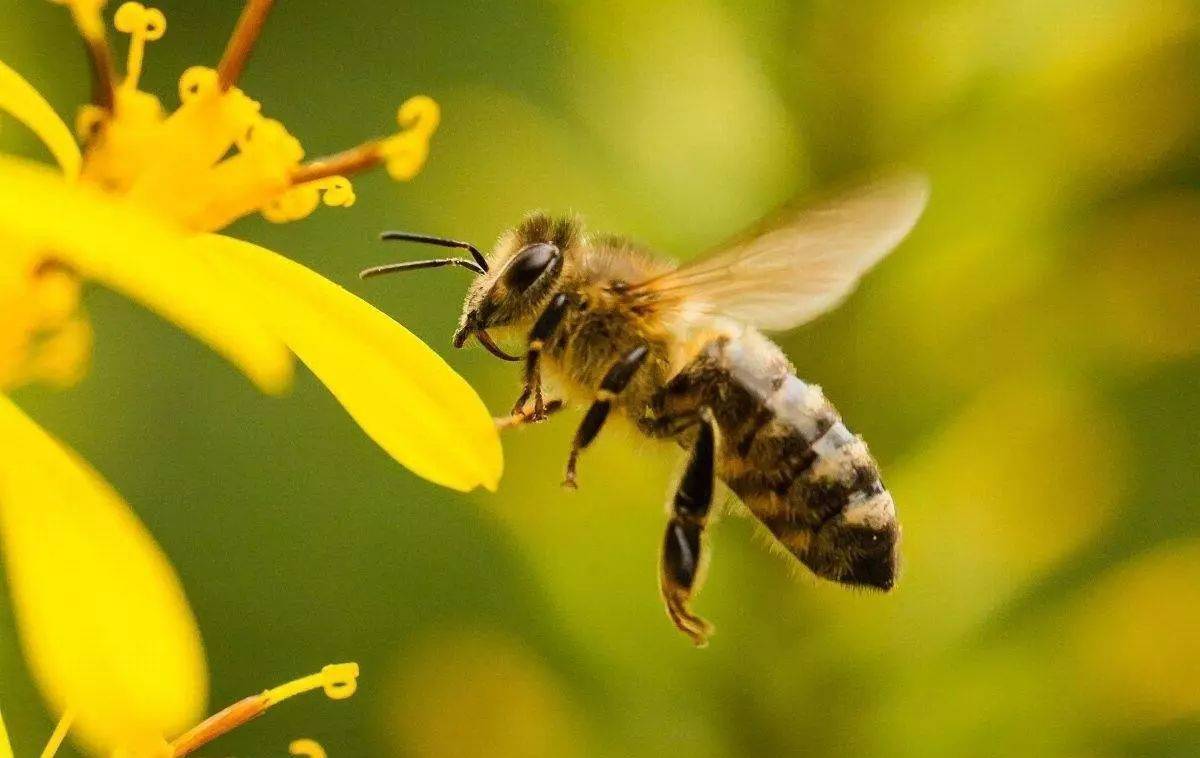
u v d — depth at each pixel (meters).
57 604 0.10
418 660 0.17
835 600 0.16
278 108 0.21
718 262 0.14
